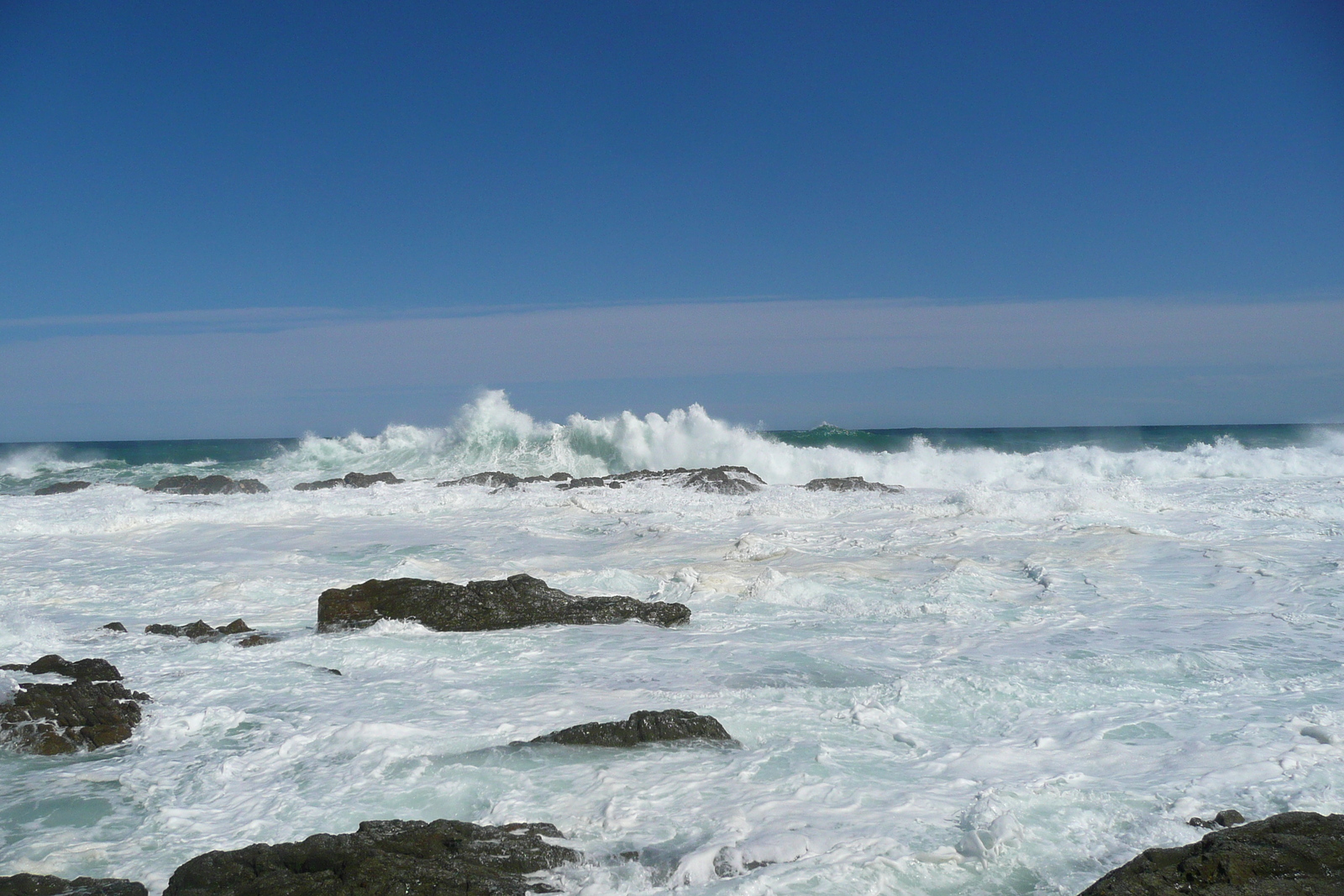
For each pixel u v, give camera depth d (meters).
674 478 25.17
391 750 6.09
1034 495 18.14
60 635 9.87
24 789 5.69
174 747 6.45
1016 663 8.00
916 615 10.27
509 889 4.16
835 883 4.23
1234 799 5.02
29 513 19.70
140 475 32.16
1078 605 10.37
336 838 4.48
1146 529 15.06
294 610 11.19
